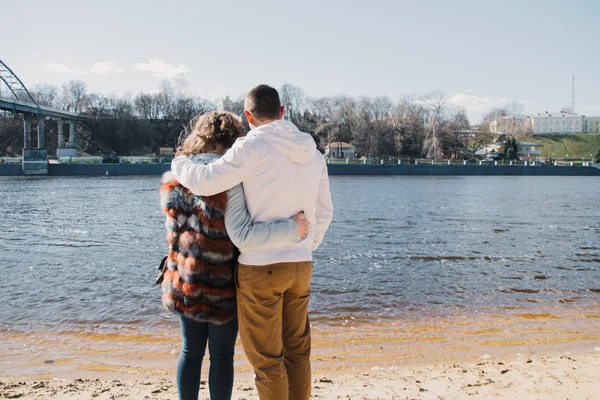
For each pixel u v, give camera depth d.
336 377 6.07
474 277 12.94
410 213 30.59
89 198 40.50
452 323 8.85
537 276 13.08
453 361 6.88
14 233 21.34
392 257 15.87
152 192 47.16
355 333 8.25
